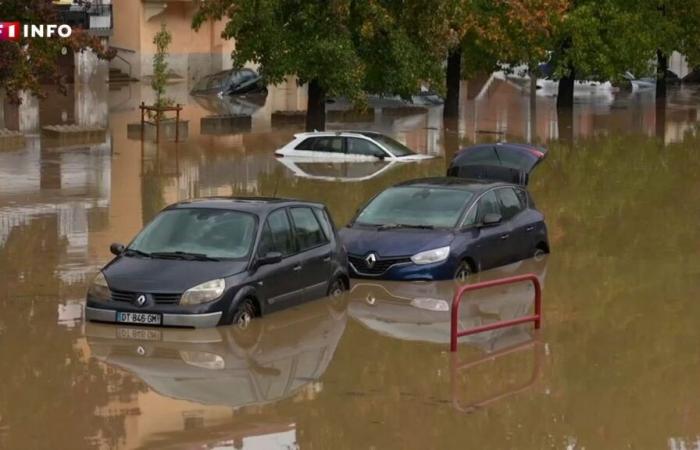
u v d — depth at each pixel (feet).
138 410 40.78
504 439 38.83
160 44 146.10
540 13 155.43
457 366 47.62
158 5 212.02
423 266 62.69
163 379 44.60
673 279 65.51
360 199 91.45
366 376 45.75
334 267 58.85
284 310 55.36
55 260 66.90
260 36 128.67
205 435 38.14
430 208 66.74
